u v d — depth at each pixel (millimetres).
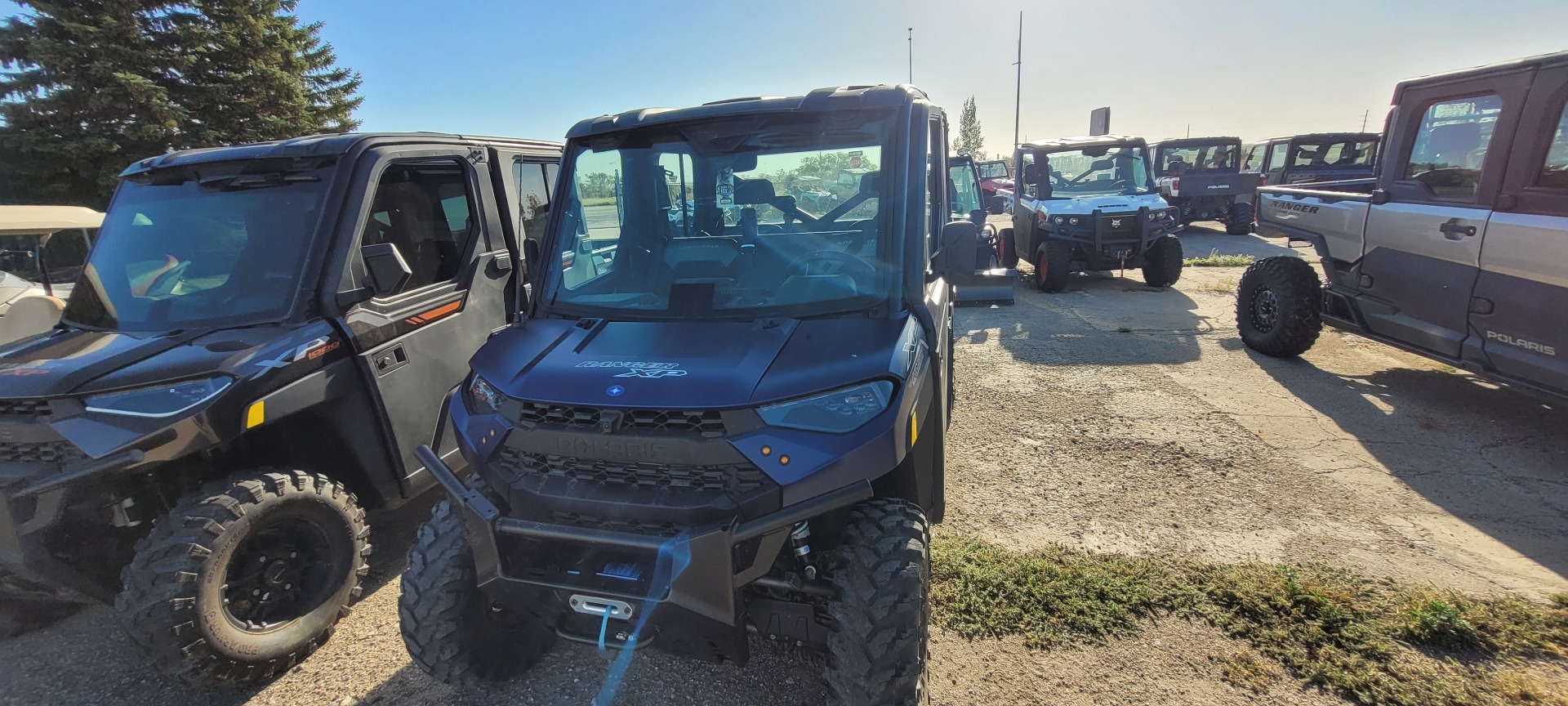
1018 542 3705
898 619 2064
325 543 3219
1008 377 6422
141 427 2727
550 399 2270
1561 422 4875
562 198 3168
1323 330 7531
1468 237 4727
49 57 18484
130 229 3764
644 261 3033
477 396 2547
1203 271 11820
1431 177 5082
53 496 2787
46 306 6203
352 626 3352
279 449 3354
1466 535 3609
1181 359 6723
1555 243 4195
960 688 2740
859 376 2191
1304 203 6246
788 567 2350
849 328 2500
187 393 2834
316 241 3441
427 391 3832
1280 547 3566
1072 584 3277
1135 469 4480
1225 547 3584
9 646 3309
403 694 2906
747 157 2943
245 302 3398
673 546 2023
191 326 3326
